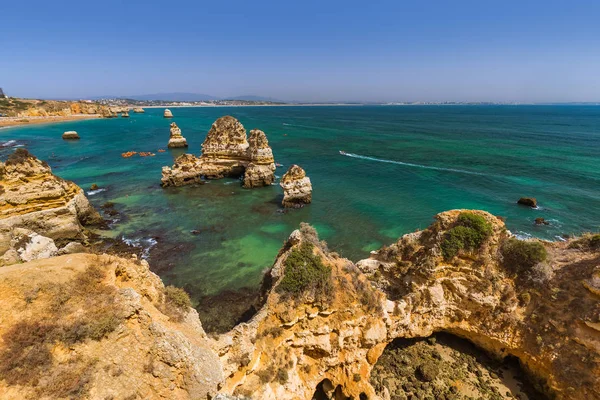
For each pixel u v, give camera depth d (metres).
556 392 19.30
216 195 61.94
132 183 68.06
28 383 10.88
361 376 20.11
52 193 37.25
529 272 21.92
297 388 18.52
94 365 11.91
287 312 18.91
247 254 38.81
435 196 58.88
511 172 73.38
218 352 15.85
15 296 12.29
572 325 19.48
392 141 122.44
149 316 13.37
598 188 60.69
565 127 168.75
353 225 47.44
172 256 37.94
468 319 23.03
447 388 20.97
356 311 20.28
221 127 74.44
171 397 12.66
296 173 54.88
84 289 13.26
